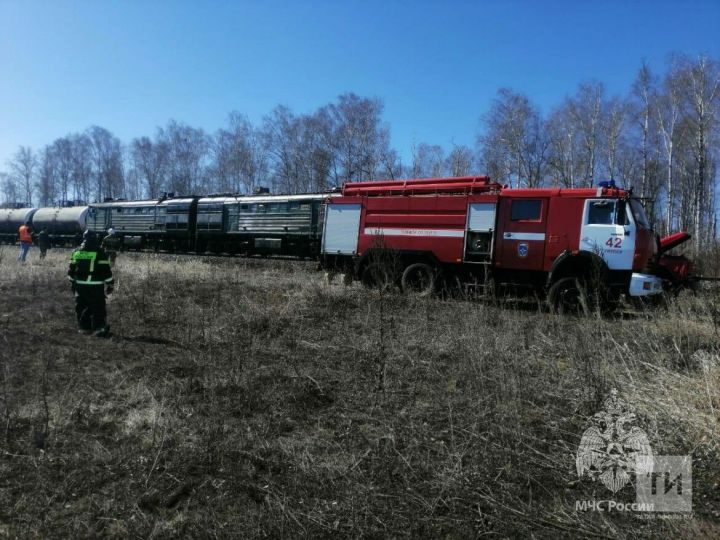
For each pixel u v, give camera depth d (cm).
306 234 1817
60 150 6581
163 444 391
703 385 450
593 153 3550
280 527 295
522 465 369
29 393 484
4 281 1121
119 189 6438
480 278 1072
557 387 520
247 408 473
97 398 481
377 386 531
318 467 367
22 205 3916
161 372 564
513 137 3781
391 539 293
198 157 5641
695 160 3391
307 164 4372
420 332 735
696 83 3142
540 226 1015
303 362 614
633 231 953
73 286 727
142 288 1057
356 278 1183
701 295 1019
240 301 952
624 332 730
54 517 305
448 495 329
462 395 504
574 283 967
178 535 294
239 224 2052
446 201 1093
